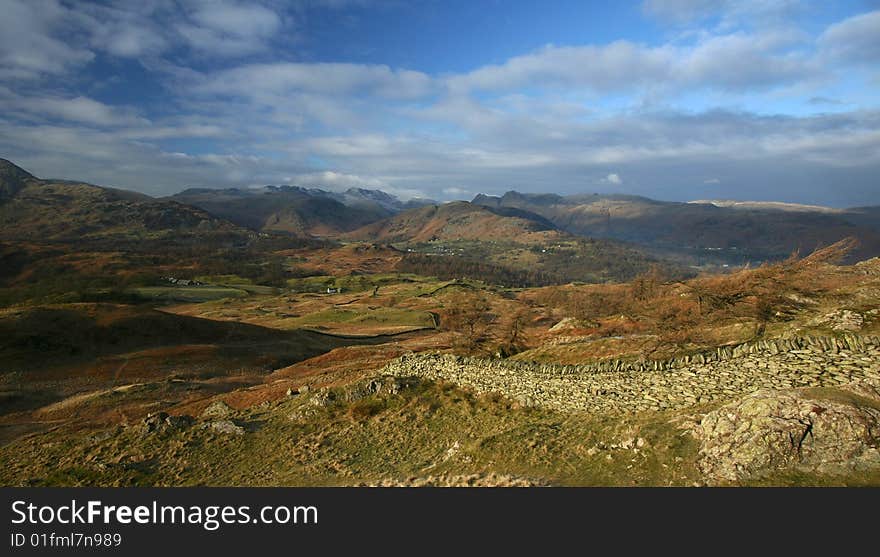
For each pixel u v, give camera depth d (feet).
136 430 116.57
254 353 309.01
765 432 53.72
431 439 91.30
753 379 72.02
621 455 62.75
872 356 65.87
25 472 102.83
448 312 256.32
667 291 206.08
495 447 74.59
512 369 105.60
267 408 131.03
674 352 102.47
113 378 238.89
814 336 75.51
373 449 91.76
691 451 58.23
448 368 121.60
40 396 205.77
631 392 82.53
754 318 107.65
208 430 112.68
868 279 123.54
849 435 50.72
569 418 82.94
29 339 264.11
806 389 58.85
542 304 592.19
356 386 120.67
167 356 275.18
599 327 205.87
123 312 337.31
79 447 113.60
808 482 48.98
